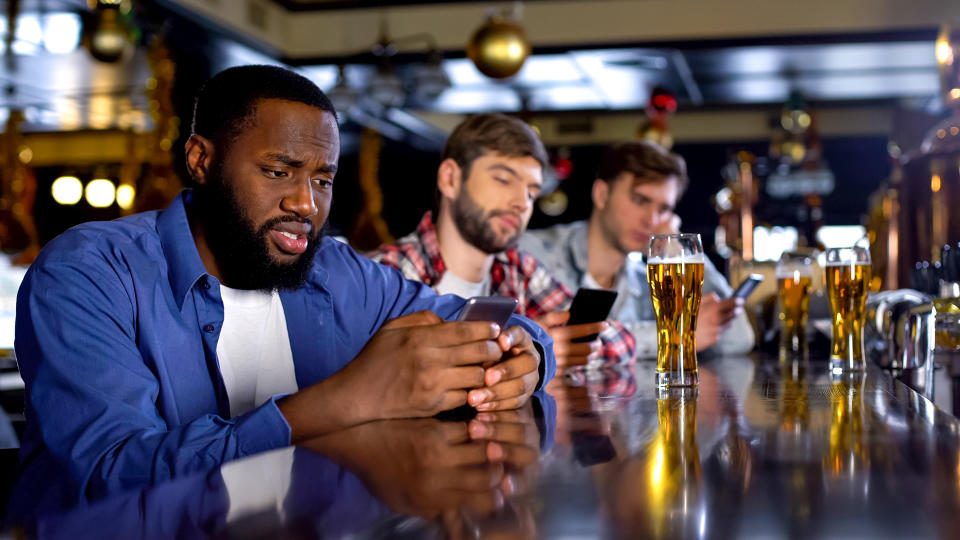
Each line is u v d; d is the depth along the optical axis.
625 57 6.94
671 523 0.46
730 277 2.72
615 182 2.82
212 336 1.34
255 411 1.03
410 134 10.38
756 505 0.50
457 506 0.51
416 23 6.87
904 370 1.47
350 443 0.80
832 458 0.66
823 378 1.39
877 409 0.96
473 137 2.29
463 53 6.81
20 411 2.82
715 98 8.62
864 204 10.73
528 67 7.35
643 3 6.67
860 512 0.48
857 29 6.42
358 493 0.56
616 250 2.88
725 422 0.87
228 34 6.12
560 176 9.66
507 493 0.55
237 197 1.33
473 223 2.29
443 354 1.02
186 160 1.39
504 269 2.45
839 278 1.48
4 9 5.34
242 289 1.44
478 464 0.66
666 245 1.23
